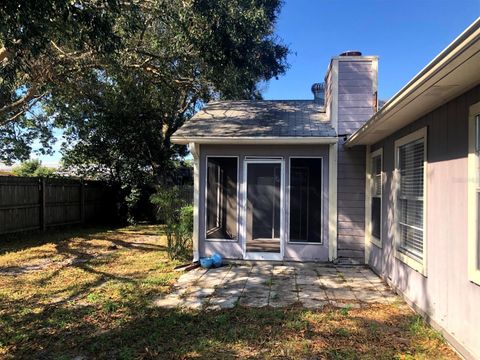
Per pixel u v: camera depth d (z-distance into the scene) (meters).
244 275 7.62
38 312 5.44
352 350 4.13
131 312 5.41
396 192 6.28
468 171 3.83
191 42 8.20
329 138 8.31
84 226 15.40
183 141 8.53
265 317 5.20
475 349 3.68
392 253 6.55
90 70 10.23
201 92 12.67
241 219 8.73
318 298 6.07
